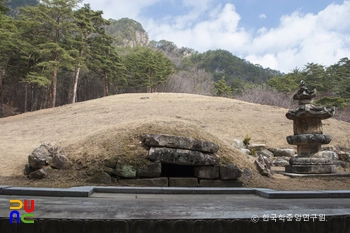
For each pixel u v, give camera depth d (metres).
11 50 35.75
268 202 5.90
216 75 91.44
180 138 8.22
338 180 9.69
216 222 4.19
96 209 4.88
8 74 39.75
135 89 58.44
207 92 60.81
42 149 8.54
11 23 18.73
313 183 9.14
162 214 4.57
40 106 47.91
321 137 10.55
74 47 36.91
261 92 39.00
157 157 7.89
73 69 35.88
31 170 8.34
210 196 6.67
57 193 6.16
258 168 9.49
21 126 20.16
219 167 8.29
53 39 35.09
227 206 5.35
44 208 4.88
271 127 18.27
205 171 8.13
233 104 25.88
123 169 7.82
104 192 6.82
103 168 7.87
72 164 8.28
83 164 8.17
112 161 7.96
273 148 14.88
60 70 42.53
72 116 22.27
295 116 10.98
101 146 8.67
